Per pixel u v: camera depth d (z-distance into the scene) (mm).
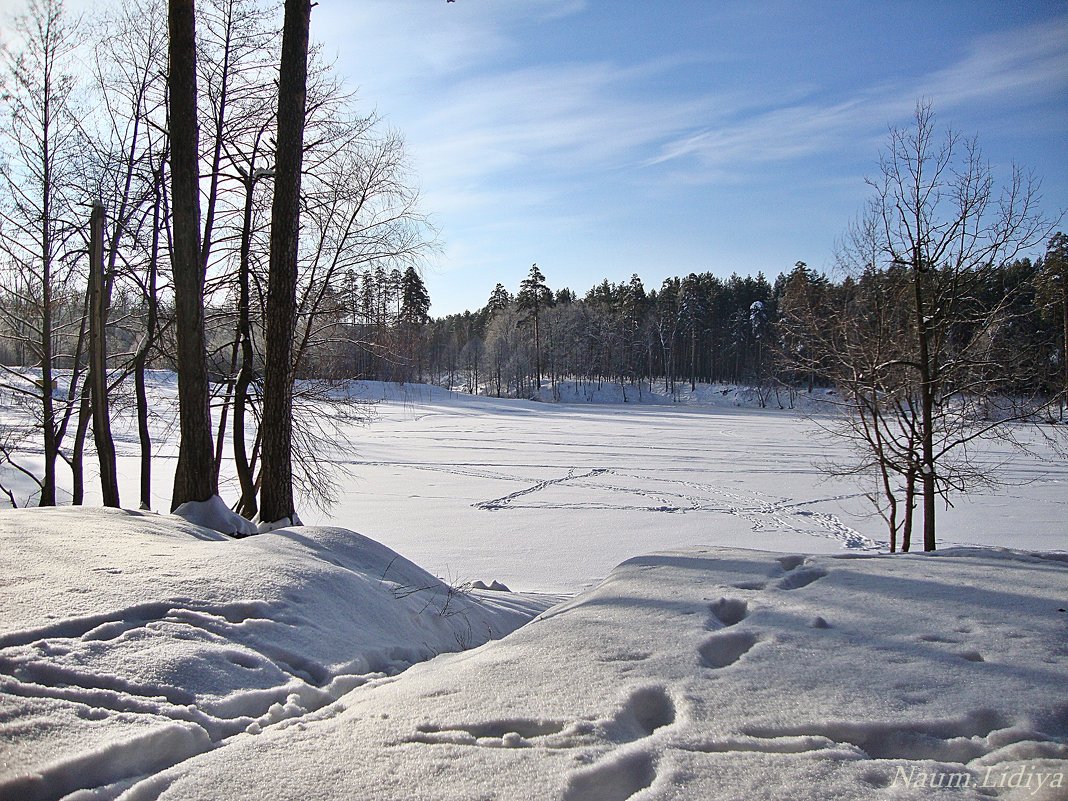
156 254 11453
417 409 61000
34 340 13172
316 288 12453
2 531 5207
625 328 89000
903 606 3771
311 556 5676
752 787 2164
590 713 2672
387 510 20578
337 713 3043
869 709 2633
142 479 11664
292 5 8656
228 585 4469
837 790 2141
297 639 4074
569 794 2193
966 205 11297
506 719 2662
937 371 11656
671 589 4301
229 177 11500
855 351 12539
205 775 2398
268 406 8750
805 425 48531
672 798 2113
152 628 3752
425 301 58219
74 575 4312
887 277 12250
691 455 33719
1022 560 4754
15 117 11898
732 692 2799
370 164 12375
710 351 92062
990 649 3137
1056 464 29734
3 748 2562
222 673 3461
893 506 12328
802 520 19891
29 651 3301
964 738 2414
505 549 15930
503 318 88312
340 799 2225
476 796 2195
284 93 8719
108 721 2852
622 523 19094
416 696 2973
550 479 26609
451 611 6270
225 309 12133
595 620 3768
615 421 53469
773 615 3721
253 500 11516
